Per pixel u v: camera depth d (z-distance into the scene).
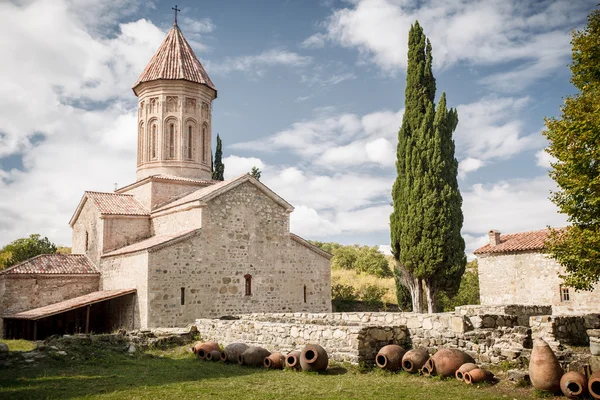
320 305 32.44
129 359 17.98
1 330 27.89
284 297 30.89
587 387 10.92
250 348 16.91
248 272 29.61
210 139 36.31
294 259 31.83
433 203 29.44
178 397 11.70
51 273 29.48
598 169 14.25
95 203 32.56
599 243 14.29
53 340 19.73
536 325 14.44
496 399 11.16
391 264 66.19
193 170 34.84
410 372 14.14
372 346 15.47
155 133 34.88
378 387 12.63
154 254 26.09
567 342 14.48
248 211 30.30
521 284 29.06
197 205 28.39
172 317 26.14
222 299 28.23
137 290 26.45
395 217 32.03
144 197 33.97
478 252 31.23
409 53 32.72
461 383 12.77
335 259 65.19
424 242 29.31
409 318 16.45
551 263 27.81
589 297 26.12
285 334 17.97
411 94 32.19
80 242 34.97
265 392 12.24
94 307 30.80
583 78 16.02
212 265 28.16
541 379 11.48
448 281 29.50
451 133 31.33
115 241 31.66
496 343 14.06
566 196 15.48
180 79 34.59
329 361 15.92
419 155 30.50
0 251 49.38
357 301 40.47
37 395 11.77
